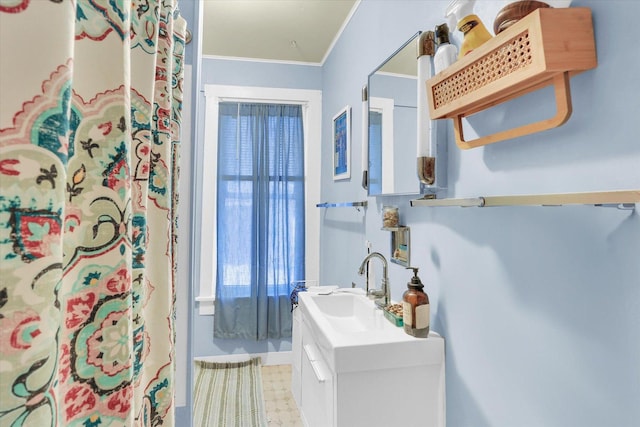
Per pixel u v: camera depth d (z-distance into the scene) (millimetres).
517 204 671
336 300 1801
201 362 2736
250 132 2824
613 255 615
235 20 2264
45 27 318
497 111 893
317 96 2941
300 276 2879
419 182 1229
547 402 753
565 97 637
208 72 2779
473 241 1010
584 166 658
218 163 2781
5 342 295
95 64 427
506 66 695
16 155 304
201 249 2781
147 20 565
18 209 304
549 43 605
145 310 651
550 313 747
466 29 857
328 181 2707
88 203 421
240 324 2787
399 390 1132
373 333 1210
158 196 668
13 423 293
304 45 2633
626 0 579
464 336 1050
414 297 1164
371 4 1845
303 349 1775
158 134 669
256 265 2797
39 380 309
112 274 433
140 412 560
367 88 1755
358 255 2049
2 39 302
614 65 598
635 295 578
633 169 570
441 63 990
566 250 708
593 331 651
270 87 2875
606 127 615
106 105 432
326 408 1227
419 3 1319
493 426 922
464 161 1048
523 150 815
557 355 729
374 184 1675
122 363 440
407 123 1349
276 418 2094
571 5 664
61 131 326
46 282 316
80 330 415
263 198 2811
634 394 579
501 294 897
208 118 2770
